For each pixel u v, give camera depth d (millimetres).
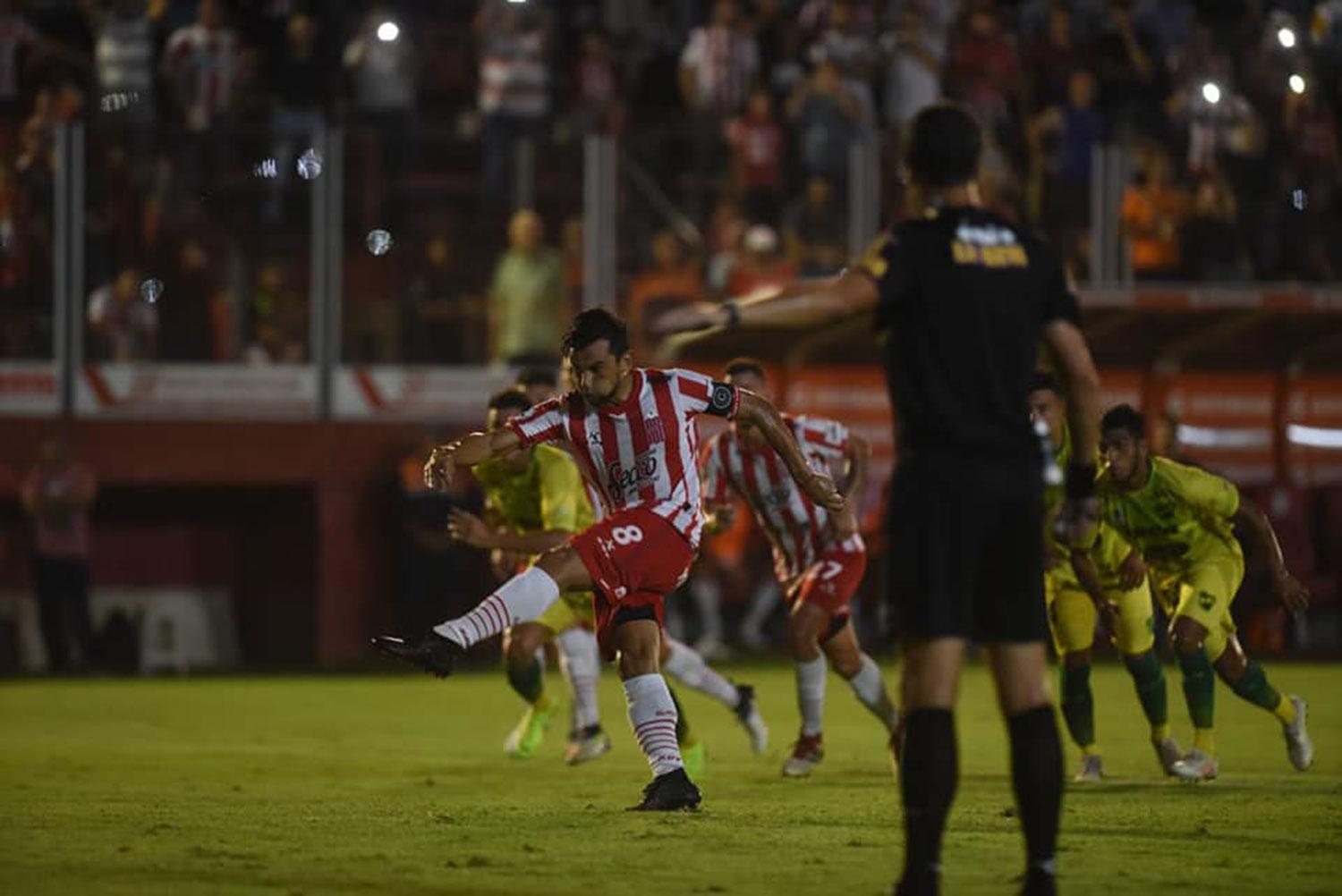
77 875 22297
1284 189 78562
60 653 69562
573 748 38750
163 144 71938
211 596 74562
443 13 79750
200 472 72688
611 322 27922
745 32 77000
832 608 35906
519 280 72188
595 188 72750
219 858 23734
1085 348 19828
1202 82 79375
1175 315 73062
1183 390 76688
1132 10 82312
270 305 72938
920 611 19109
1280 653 74750
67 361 71812
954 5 79750
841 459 36906
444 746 43312
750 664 69688
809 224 72750
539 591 27469
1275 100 80062
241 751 41562
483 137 72938
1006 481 19125
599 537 28219
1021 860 23562
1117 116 78062
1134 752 40656
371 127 74000
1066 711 34844
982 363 19094
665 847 24672
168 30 75250
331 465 73312
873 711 37531
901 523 19266
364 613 74250
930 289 19078
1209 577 34438
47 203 71375
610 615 28922
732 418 28250
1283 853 24344
